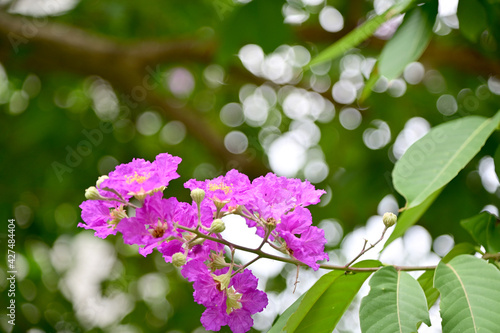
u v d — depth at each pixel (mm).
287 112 5926
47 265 5477
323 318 1968
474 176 4461
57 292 5383
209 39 4871
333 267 1866
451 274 1763
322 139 5676
